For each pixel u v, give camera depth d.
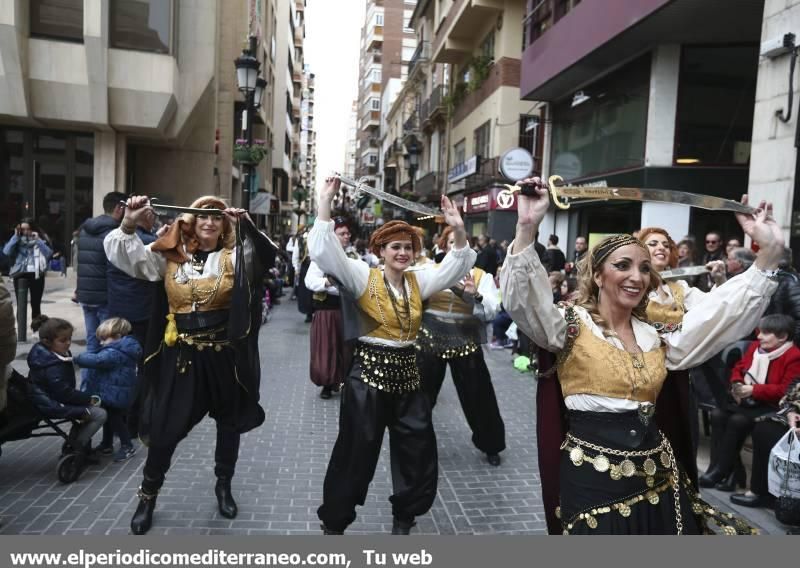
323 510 3.07
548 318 2.16
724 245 9.28
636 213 12.29
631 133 12.05
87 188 14.66
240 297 3.27
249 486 4.09
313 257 3.02
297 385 7.05
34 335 8.72
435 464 3.13
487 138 19.92
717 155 11.06
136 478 4.18
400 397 3.11
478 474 4.51
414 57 32.34
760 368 4.18
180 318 3.35
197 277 3.35
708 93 11.01
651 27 10.19
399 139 38.56
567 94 14.92
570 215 15.09
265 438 5.11
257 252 3.40
